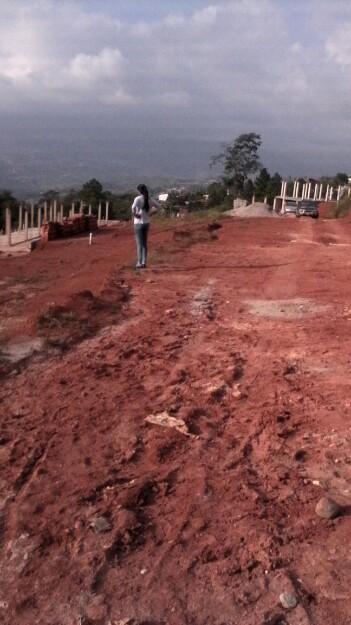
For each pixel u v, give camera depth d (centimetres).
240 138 7931
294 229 2934
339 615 298
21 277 1431
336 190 7944
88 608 312
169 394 596
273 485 420
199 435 504
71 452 481
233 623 297
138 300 1052
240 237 2334
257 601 310
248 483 423
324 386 608
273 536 359
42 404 579
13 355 723
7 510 405
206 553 349
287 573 328
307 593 313
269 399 578
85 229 2991
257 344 775
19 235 2958
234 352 739
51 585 331
